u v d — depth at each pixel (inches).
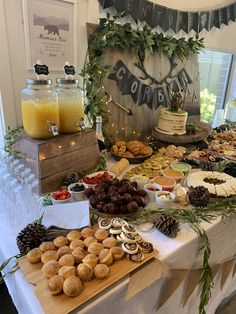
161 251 29.3
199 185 41.4
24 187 36.1
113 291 23.9
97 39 52.6
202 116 99.6
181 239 31.5
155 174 48.0
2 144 48.6
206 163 51.3
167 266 29.2
